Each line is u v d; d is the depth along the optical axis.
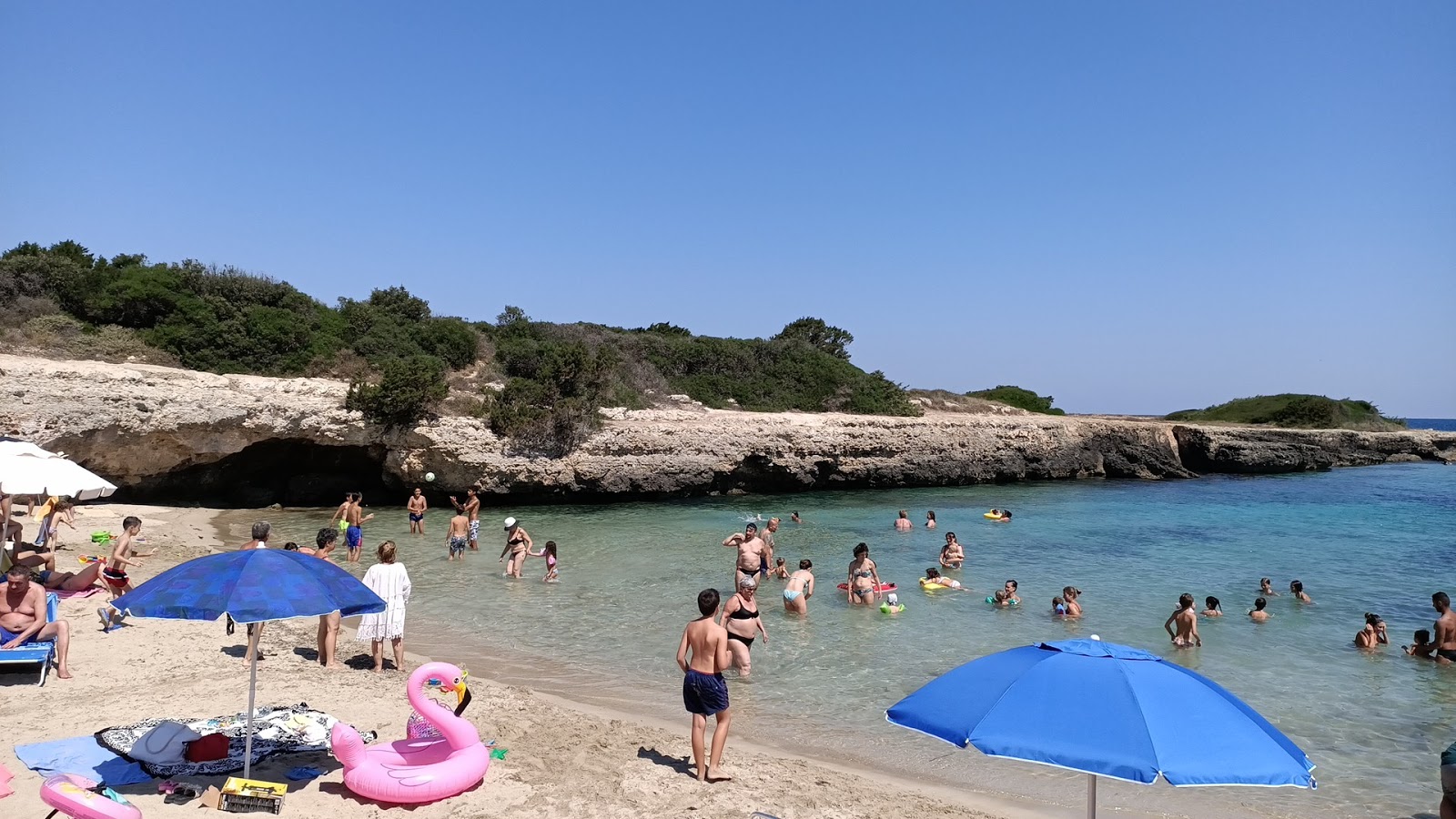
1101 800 8.01
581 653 12.42
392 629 10.41
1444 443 61.62
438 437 29.94
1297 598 16.81
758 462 36.38
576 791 7.08
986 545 23.52
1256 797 8.14
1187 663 12.43
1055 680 4.37
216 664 10.05
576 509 31.25
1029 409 64.25
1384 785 8.40
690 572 18.67
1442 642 12.59
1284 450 51.31
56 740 7.25
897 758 8.90
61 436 23.30
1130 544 23.91
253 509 28.31
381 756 6.97
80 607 12.15
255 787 6.21
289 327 34.62
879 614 14.99
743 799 7.16
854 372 52.31
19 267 33.06
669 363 48.62
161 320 33.47
